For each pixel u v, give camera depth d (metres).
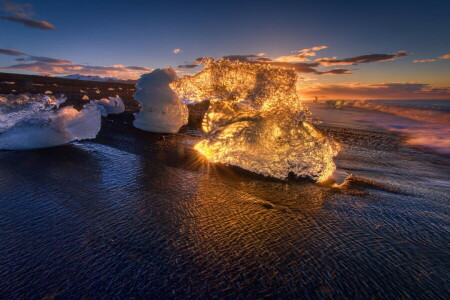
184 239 2.30
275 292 1.75
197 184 3.63
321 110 20.94
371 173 4.85
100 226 2.41
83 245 2.11
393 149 7.47
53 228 2.33
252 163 4.28
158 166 4.25
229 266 1.98
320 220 2.85
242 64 4.75
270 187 3.73
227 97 4.70
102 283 1.71
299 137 4.26
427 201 3.58
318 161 4.13
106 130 6.69
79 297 1.59
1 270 1.77
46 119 5.05
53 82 23.53
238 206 3.05
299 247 2.30
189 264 1.97
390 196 3.70
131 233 2.33
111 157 4.58
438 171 5.38
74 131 5.28
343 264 2.10
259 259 2.10
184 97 5.22
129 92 22.39
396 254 2.28
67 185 3.30
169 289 1.70
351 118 15.73
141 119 7.04
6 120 5.33
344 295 1.77
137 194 3.17
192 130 7.51
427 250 2.37
